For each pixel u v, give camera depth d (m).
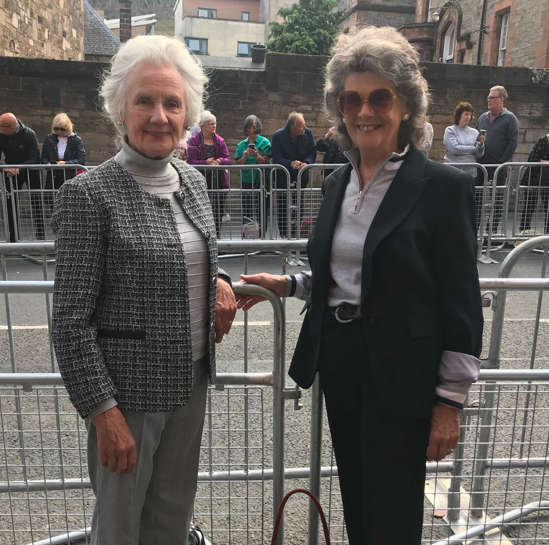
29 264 6.11
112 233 1.48
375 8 28.41
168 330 1.55
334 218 1.78
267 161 8.36
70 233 1.47
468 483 2.62
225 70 12.57
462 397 1.60
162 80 1.53
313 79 12.83
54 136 8.28
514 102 13.43
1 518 2.53
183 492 1.81
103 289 1.53
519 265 6.93
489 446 2.63
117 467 1.52
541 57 18.84
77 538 2.35
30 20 16.05
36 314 5.55
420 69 1.69
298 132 8.00
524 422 2.34
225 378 2.08
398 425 1.67
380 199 1.69
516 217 7.91
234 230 7.92
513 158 13.69
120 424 1.50
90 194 1.48
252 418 2.80
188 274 1.62
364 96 1.63
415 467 1.69
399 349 1.62
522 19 19.84
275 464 2.12
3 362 4.28
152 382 1.54
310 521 2.16
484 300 2.46
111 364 1.53
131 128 1.54
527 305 5.95
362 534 1.90
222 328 1.80
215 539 2.44
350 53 1.65
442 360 1.62
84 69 12.05
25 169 8.17
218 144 7.97
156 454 1.73
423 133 1.73
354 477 1.88
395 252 1.59
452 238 1.58
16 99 11.96
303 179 8.12
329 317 1.80
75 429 2.93
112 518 1.61
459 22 23.80
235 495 2.66
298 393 2.08
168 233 1.56
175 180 1.67
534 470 2.73
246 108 12.80
